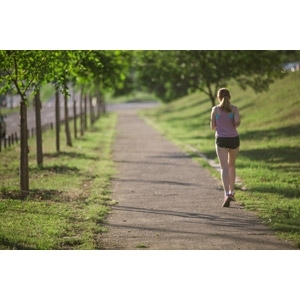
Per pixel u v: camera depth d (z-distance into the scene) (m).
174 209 18.08
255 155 31.44
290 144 34.97
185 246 13.88
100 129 60.91
